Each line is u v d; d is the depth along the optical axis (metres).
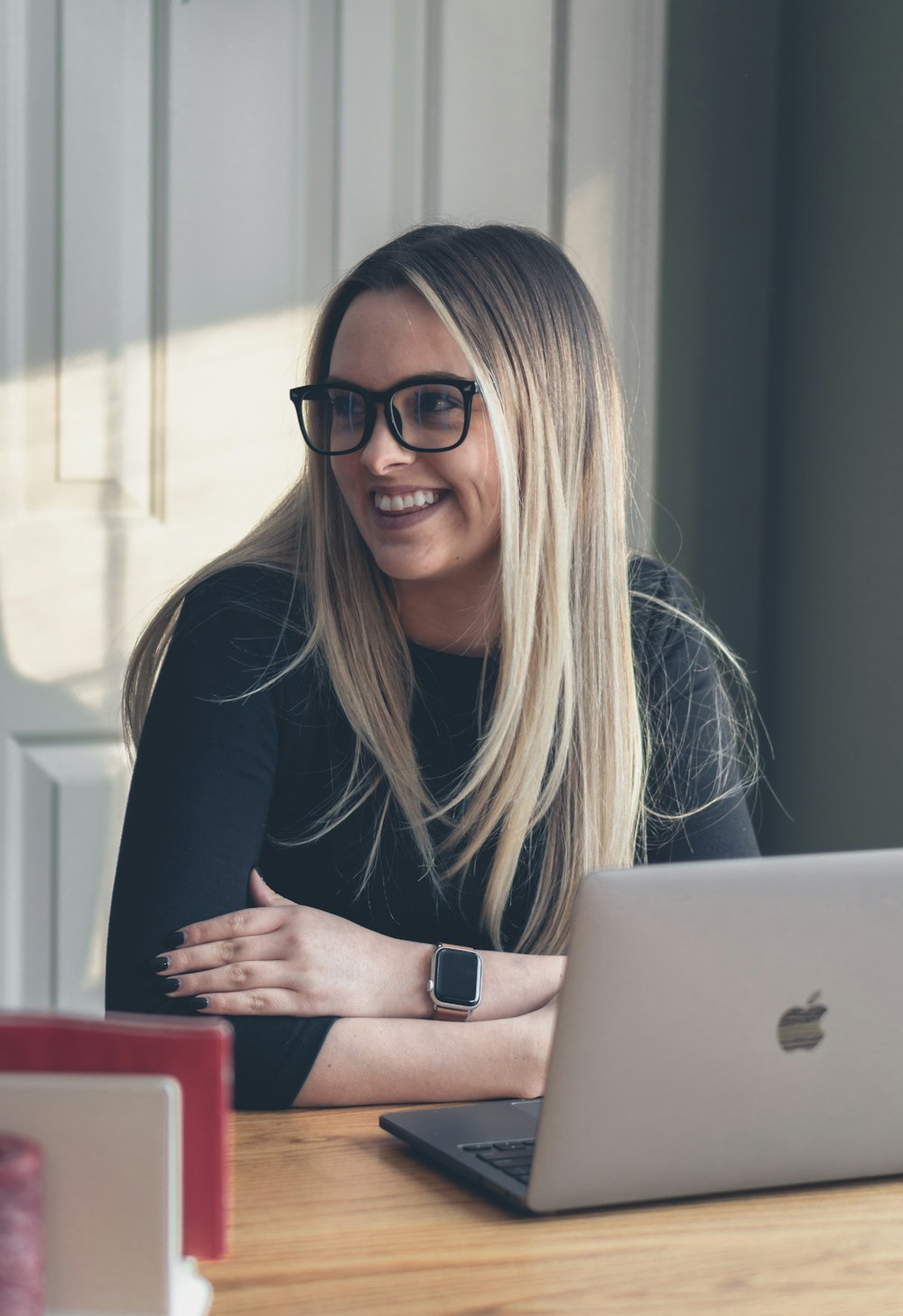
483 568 1.55
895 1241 0.97
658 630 1.74
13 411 2.30
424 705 1.60
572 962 0.94
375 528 1.48
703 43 2.60
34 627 2.34
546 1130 0.96
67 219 2.31
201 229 2.38
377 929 1.60
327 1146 1.13
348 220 2.46
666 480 2.64
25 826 2.35
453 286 1.45
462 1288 0.88
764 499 2.71
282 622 1.56
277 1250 0.92
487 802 1.57
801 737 2.61
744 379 2.68
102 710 2.38
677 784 1.71
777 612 2.68
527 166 2.54
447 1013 1.33
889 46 2.36
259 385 2.44
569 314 1.54
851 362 2.48
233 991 1.32
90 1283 0.77
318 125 2.44
